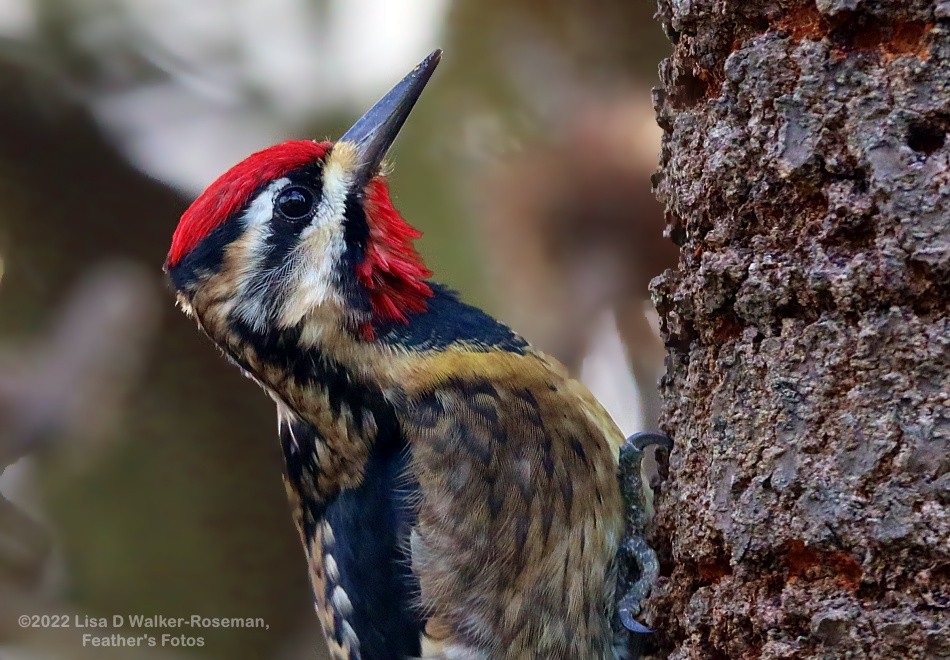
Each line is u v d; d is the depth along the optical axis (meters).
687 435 2.54
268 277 2.57
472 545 2.56
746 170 2.52
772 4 2.52
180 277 2.58
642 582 2.55
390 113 2.58
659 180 2.55
